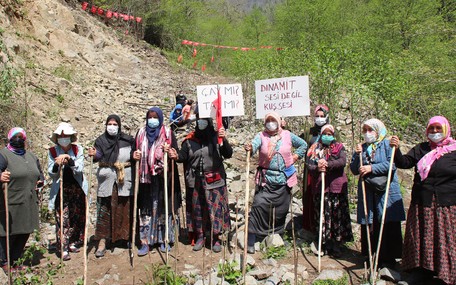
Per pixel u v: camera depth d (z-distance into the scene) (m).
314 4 25.66
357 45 15.95
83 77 14.67
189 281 4.91
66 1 22.92
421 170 4.61
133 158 5.44
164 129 5.69
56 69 13.85
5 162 5.26
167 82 19.95
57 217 5.73
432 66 12.48
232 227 6.35
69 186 5.81
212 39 37.69
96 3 26.52
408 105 10.78
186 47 34.00
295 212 6.84
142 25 29.59
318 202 5.53
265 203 5.59
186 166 5.75
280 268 5.13
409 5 19.44
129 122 12.04
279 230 5.80
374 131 5.09
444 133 4.62
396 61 11.84
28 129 9.11
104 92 14.21
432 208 4.52
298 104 5.93
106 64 18.52
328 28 25.45
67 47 16.39
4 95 9.03
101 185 5.78
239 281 4.82
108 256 5.74
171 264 5.37
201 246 5.72
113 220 5.71
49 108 11.02
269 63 13.16
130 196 5.79
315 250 5.61
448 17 19.23
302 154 5.66
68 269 5.44
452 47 12.88
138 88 16.69
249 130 12.48
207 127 5.66
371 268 4.69
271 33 32.97
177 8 32.38
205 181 5.59
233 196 7.54
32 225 5.46
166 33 32.50
